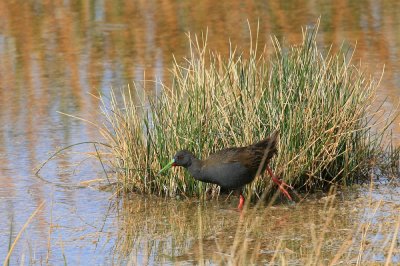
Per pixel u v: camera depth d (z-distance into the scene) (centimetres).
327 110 1395
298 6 2727
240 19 2556
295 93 1387
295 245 1155
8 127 1723
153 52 2248
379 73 1989
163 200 1378
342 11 2653
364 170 1441
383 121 1602
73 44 2359
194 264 1105
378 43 2273
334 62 1562
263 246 1159
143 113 1441
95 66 2148
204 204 1358
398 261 1072
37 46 2353
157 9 2700
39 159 1549
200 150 1386
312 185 1391
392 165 1467
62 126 1720
